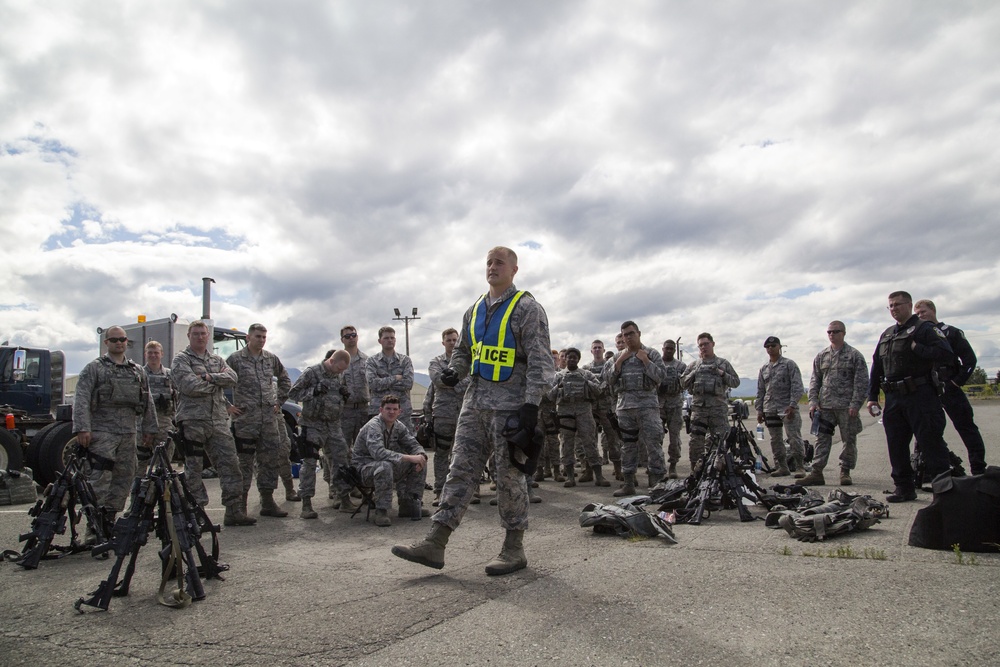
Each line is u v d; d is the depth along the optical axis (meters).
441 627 3.13
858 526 4.82
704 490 5.90
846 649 2.63
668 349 10.20
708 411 9.07
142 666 2.86
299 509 7.75
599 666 2.59
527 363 4.25
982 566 3.70
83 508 5.34
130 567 3.92
